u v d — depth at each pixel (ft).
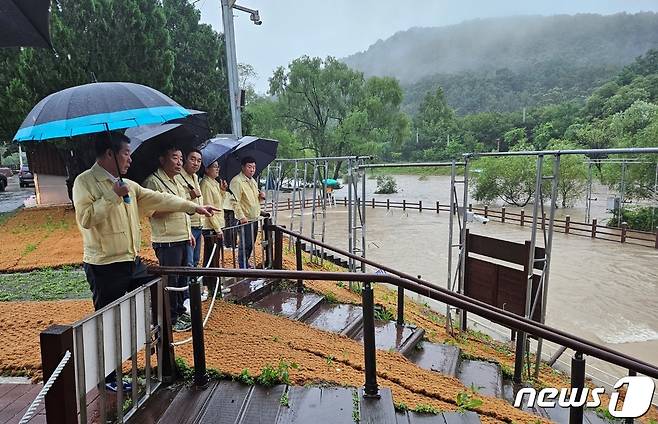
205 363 9.39
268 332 12.79
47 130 7.70
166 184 12.27
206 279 15.58
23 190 78.33
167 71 39.04
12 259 22.56
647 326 27.84
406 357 14.98
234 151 19.10
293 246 31.53
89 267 8.84
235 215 17.88
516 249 20.49
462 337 20.99
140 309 8.29
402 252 51.06
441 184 158.10
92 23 35.55
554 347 24.07
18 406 8.46
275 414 8.27
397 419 8.54
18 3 7.37
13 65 38.40
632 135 103.30
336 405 8.59
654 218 63.46
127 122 8.38
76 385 6.31
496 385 14.60
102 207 8.27
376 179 152.46
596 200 88.79
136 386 8.15
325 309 17.60
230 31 30.42
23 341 11.32
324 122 110.63
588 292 35.06
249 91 119.65
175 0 55.36
